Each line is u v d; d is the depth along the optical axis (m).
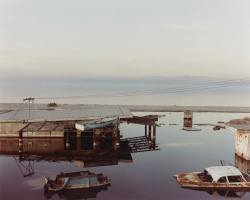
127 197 23.84
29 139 49.50
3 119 48.28
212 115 110.88
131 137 55.88
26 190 25.33
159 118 93.12
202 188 25.81
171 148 44.59
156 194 24.52
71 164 34.41
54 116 49.06
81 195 24.34
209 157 38.34
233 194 24.98
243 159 34.78
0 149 42.44
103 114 49.66
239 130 33.88
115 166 33.47
